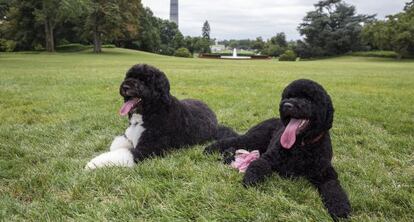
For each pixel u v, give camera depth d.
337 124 2.31
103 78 4.96
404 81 5.37
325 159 1.30
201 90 3.84
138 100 1.59
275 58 24.73
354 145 1.88
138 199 1.18
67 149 1.76
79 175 1.38
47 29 17.33
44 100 3.10
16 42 18.50
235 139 1.66
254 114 2.61
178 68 8.07
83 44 21.50
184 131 1.74
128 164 1.50
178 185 1.30
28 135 1.96
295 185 1.29
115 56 15.44
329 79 5.62
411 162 1.67
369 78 5.93
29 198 1.24
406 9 24.19
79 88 3.88
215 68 8.37
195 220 1.09
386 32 21.20
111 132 2.08
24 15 17.84
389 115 2.59
